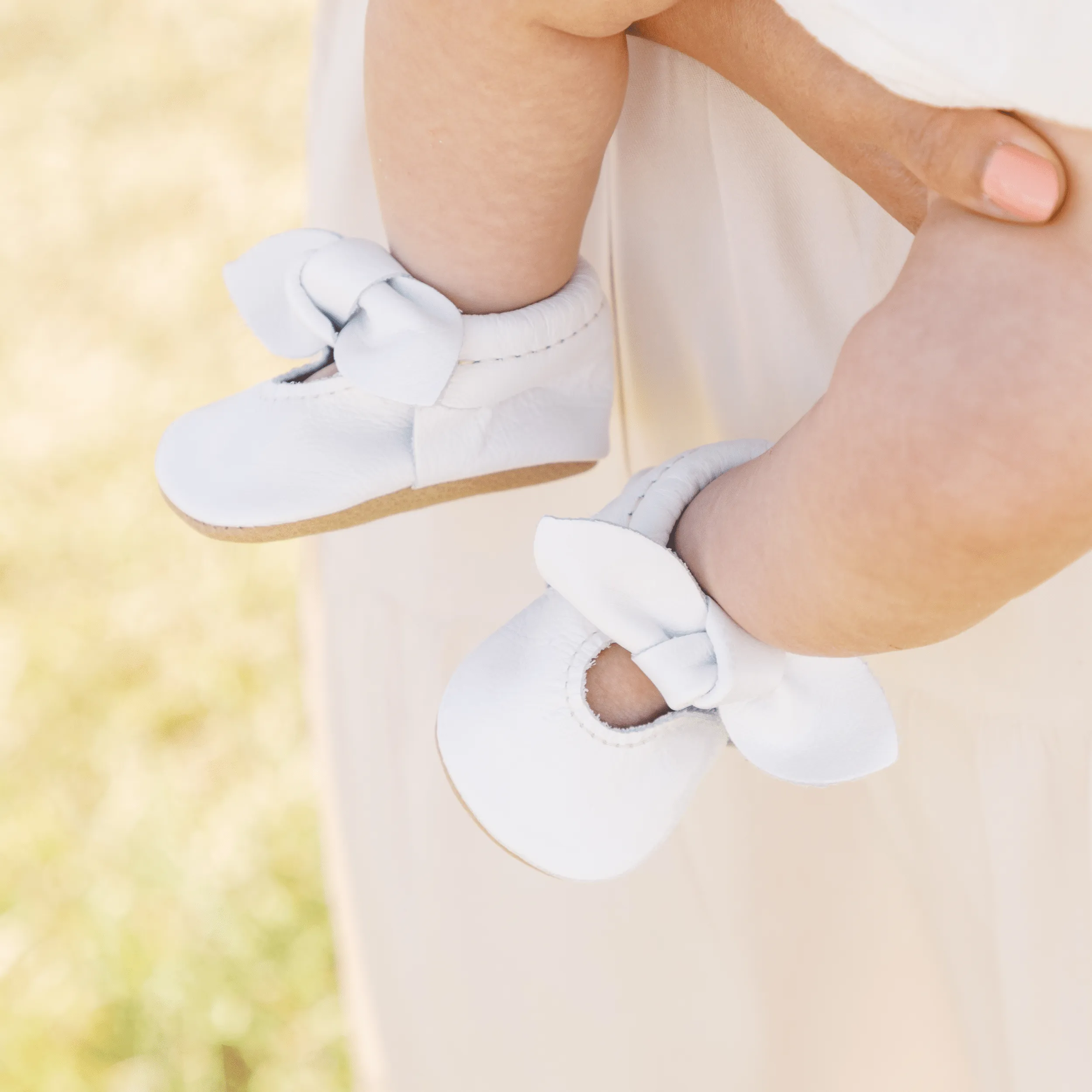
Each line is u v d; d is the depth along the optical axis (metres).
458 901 1.27
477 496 1.12
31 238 3.02
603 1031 1.25
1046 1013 0.88
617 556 0.71
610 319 0.86
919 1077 1.09
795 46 0.64
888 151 0.62
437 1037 1.32
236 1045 1.70
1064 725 0.85
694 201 0.86
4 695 2.11
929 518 0.55
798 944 1.12
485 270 0.78
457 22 0.66
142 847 1.91
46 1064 1.71
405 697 1.26
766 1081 1.17
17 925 1.85
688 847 1.15
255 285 0.88
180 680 2.11
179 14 3.66
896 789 0.98
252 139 3.19
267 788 1.96
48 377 2.67
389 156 0.74
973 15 0.51
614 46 0.69
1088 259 0.54
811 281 0.83
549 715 0.75
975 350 0.55
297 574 2.23
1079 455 0.53
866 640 0.63
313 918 1.80
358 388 0.80
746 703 0.75
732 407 0.93
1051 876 0.87
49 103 3.41
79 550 2.32
